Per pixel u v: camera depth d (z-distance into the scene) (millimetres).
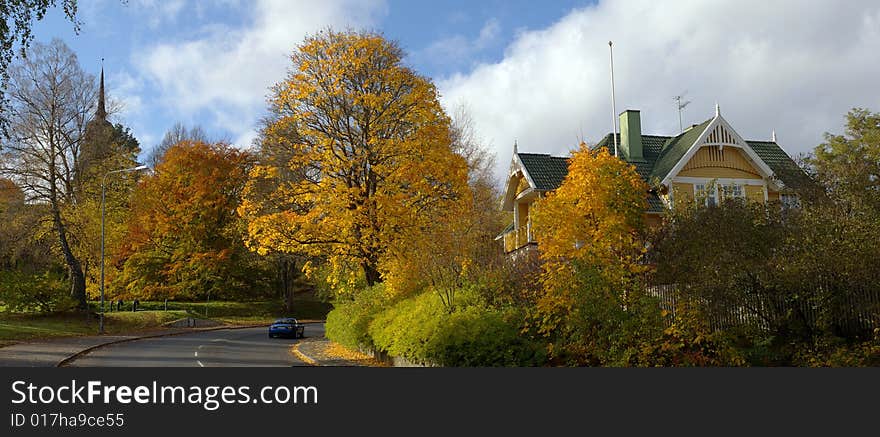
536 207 16188
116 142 47250
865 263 11828
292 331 40625
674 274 14039
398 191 25719
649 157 33375
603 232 15375
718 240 13297
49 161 41625
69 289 46094
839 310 12727
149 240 58031
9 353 25000
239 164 60969
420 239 20359
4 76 18656
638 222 16000
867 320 12492
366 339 24812
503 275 19391
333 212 25516
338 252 26375
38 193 41000
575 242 15680
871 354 11906
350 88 27125
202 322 52344
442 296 19531
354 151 26844
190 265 57969
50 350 26797
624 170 16219
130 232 55125
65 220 42125
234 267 61469
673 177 28906
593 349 14945
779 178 19547
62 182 42719
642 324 14195
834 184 15141
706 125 30328
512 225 39156
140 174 54906
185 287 59969
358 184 26906
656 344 14000
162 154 71938
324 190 26359
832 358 12047
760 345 13266
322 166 26797
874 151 26328
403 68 27172
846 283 12359
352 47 26797
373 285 26781
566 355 15641
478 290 19438
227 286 61906
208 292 62312
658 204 28000
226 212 60688
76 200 43094
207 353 27906
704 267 13156
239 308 62000
